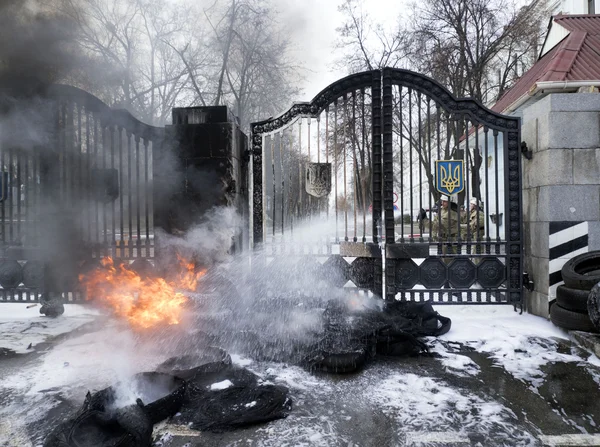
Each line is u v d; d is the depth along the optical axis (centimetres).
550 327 574
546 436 302
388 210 655
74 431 273
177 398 335
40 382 400
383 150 658
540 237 621
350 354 433
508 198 643
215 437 301
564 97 598
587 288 520
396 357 479
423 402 361
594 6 2345
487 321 613
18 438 300
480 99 2109
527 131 656
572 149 595
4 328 588
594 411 341
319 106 678
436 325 559
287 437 302
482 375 422
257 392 360
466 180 704
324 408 350
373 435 305
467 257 640
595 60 668
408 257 640
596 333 510
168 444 291
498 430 311
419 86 656
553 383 399
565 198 594
